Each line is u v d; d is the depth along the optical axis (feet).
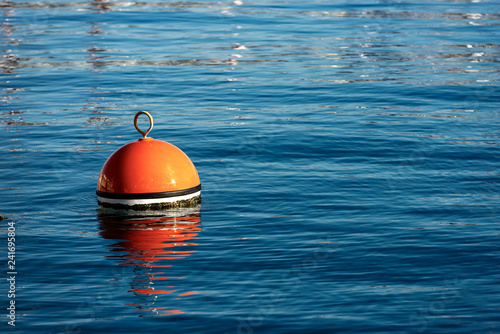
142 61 112.06
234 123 75.05
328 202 50.21
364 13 165.99
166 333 30.96
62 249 41.24
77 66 108.06
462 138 67.72
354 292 34.81
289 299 34.12
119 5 179.83
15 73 102.73
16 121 75.92
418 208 48.52
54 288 35.63
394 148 64.90
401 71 102.47
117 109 81.97
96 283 36.29
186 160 50.70
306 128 72.43
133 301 34.06
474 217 46.37
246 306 33.35
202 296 34.55
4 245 41.81
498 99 84.64
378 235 43.11
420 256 39.50
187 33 138.72
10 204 49.90
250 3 185.57
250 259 39.40
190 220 46.62
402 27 144.56
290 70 104.47
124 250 41.04
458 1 187.93
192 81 97.71
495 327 31.04
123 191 48.60
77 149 64.90
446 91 89.25
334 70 104.06
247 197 51.62
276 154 63.57
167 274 37.37
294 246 41.39
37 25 148.05
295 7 176.76
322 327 31.30
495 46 121.90
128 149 49.75
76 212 48.42
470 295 34.27
